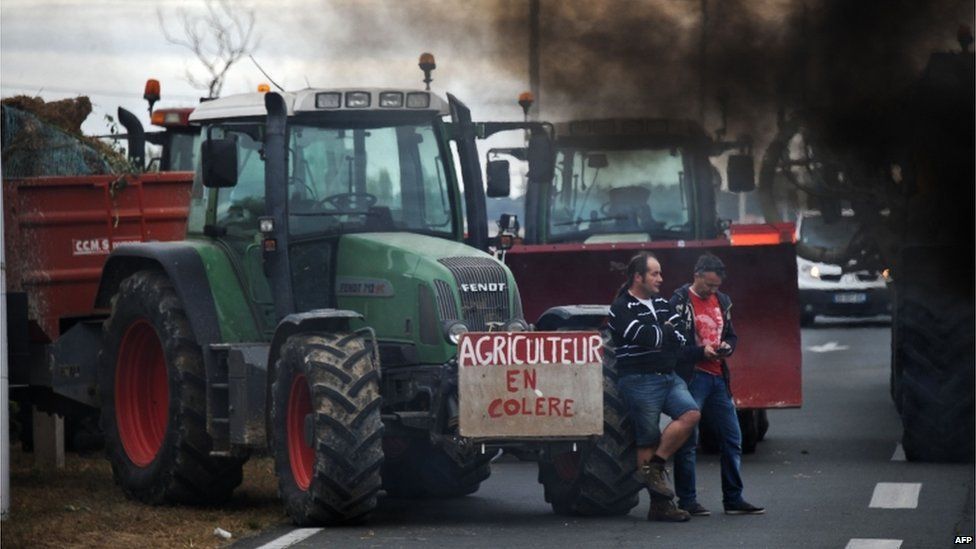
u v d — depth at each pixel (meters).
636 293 28.59
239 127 30.23
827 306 78.62
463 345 27.61
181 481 30.72
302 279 30.17
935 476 33.81
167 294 31.33
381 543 26.44
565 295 38.12
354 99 30.22
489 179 31.25
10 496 31.91
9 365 31.50
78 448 39.41
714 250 37.28
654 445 28.58
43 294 35.59
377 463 27.47
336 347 27.95
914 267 35.84
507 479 35.38
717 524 28.33
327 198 30.39
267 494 32.56
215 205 31.33
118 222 36.06
